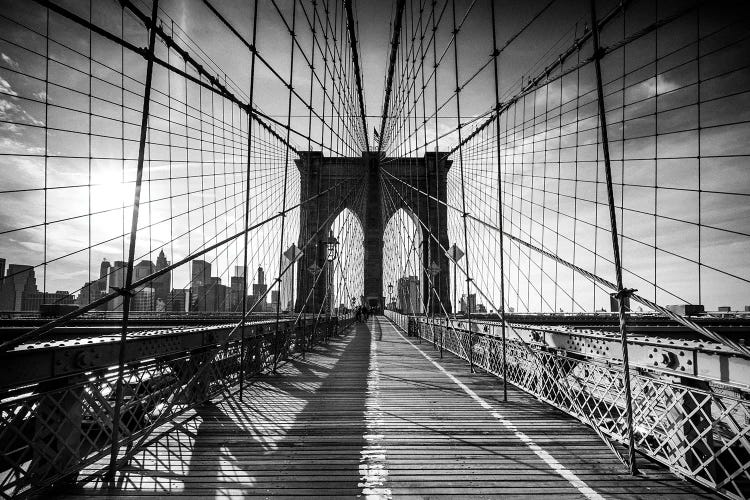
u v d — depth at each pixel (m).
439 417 4.26
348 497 2.50
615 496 2.50
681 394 2.63
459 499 2.47
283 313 14.09
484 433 3.72
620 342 3.20
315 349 11.41
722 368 2.28
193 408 4.55
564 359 4.20
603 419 3.50
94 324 10.73
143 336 3.16
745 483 2.65
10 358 2.08
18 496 2.21
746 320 7.70
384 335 17.55
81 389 2.64
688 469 2.64
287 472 2.86
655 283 4.99
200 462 3.03
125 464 2.98
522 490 2.59
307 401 4.97
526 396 5.26
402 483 2.69
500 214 5.16
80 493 2.54
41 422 2.35
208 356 4.61
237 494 2.54
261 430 3.79
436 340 11.85
